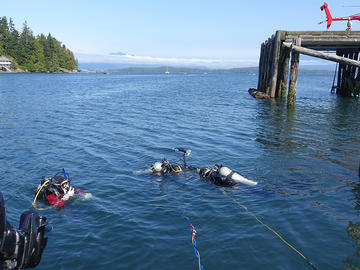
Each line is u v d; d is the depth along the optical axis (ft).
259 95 83.76
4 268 4.83
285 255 13.04
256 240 14.26
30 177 22.91
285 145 33.24
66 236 14.66
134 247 13.70
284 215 16.87
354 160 27.68
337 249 13.47
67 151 30.40
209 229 15.37
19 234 5.09
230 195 19.85
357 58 83.82
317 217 16.61
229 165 26.30
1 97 87.40
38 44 357.20
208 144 33.78
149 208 17.87
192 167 25.26
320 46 79.46
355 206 18.13
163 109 64.90
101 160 27.48
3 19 330.54
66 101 79.92
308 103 74.33
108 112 59.77
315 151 30.81
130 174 23.88
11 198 19.03
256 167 25.71
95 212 17.28
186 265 12.40
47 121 48.52
